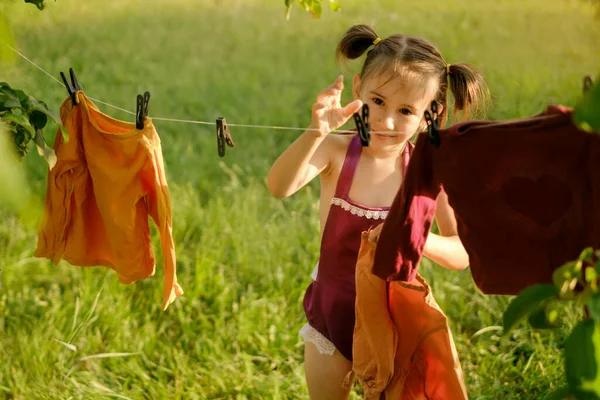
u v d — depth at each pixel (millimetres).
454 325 3701
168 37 8531
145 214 2502
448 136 1955
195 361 3506
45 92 6258
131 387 3354
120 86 6809
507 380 3324
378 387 2387
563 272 1514
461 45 7695
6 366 3307
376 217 2609
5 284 3871
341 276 2633
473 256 2033
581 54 7309
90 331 3535
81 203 2490
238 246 4188
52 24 8766
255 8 9945
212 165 5281
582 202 1844
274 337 3580
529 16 8781
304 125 6137
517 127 1871
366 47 2727
